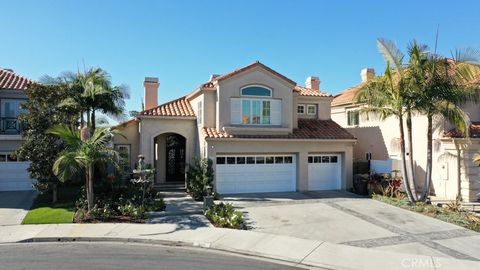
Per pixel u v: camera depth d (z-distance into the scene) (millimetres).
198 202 18062
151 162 21438
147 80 25547
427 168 17594
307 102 24203
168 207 16766
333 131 22703
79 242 11938
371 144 25062
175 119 22000
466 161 19000
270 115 21031
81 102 19234
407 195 17969
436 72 16266
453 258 10344
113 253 10648
